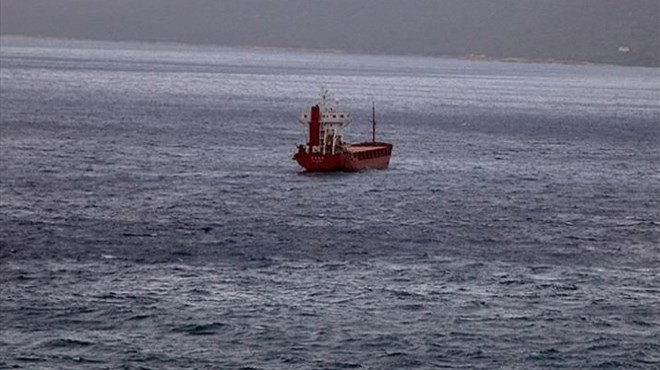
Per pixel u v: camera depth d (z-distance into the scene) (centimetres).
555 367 13038
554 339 13900
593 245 19700
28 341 13425
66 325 14000
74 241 18850
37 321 14112
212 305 14925
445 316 14675
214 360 13000
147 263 17262
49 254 17750
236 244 18875
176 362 12925
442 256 18300
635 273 17412
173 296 15300
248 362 12962
